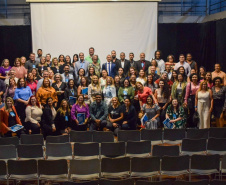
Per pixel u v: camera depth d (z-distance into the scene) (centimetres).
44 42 1072
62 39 1073
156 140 647
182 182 454
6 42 1223
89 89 842
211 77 823
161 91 813
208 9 1241
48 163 502
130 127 771
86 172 512
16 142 615
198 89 779
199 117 775
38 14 1059
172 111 750
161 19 1239
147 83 864
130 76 897
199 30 1231
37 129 752
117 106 783
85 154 570
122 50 1087
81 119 772
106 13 1066
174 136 639
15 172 509
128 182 461
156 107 771
